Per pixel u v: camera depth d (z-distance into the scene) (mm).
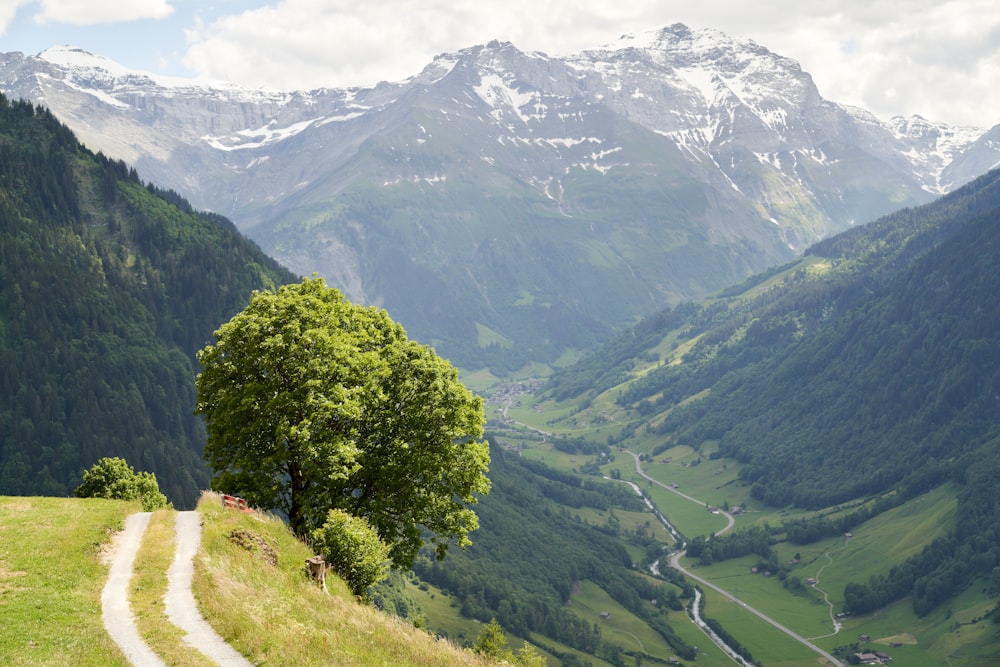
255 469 55500
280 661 30766
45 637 30625
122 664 29109
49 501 52156
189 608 34969
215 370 57281
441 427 59281
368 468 58406
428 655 37156
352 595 44688
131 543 43750
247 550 43469
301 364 54000
